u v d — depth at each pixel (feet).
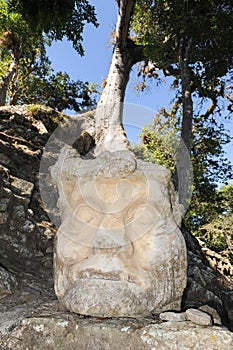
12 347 6.21
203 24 26.32
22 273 10.73
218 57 27.73
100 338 5.90
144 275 6.80
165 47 31.12
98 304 6.37
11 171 17.06
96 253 6.88
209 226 34.24
